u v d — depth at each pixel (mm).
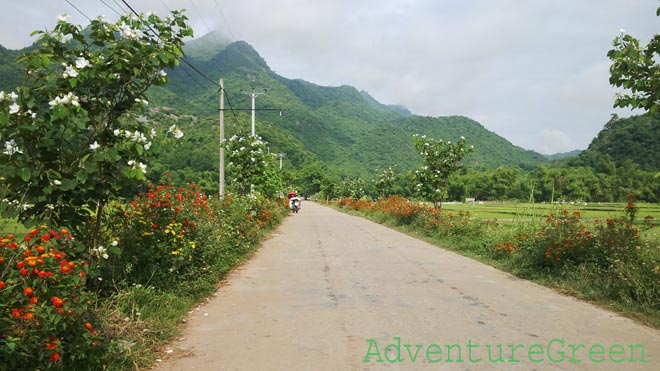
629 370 4074
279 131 92375
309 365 4164
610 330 5324
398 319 5754
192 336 5086
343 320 5711
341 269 9672
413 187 20594
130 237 6285
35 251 3750
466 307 6406
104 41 5277
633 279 6641
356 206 41719
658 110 6535
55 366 3457
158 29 5625
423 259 11211
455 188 98625
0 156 4430
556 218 10578
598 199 72500
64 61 4965
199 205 9555
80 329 3703
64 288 3650
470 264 10516
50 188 4562
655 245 8039
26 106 4516
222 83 19047
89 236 5324
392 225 22281
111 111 5223
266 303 6664
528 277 8836
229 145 20203
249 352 4543
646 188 69062
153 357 4371
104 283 5680
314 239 15969
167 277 6664
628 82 6645
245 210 15016
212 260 8539
